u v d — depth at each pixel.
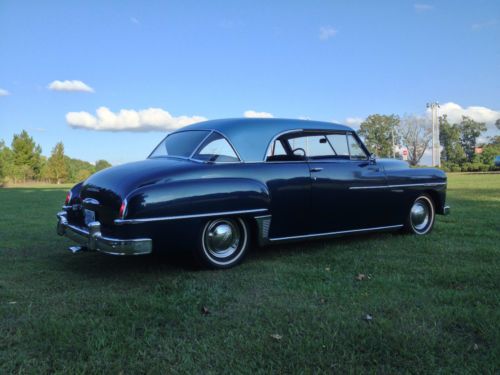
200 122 4.87
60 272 4.12
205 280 3.78
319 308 3.05
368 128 67.50
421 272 3.99
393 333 2.61
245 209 4.11
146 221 3.59
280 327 2.73
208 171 4.00
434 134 57.88
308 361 2.29
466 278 3.74
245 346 2.46
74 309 3.09
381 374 2.17
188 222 3.81
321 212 4.77
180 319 2.87
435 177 5.98
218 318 2.90
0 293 3.45
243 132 4.38
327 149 4.95
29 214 9.18
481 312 2.92
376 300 3.21
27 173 48.22
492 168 53.09
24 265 4.41
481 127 73.31
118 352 2.40
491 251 4.80
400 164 5.76
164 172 3.82
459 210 8.63
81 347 2.45
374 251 4.91
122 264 4.41
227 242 4.14
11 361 2.32
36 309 3.09
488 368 2.22
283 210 4.45
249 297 3.31
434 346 2.45
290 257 4.65
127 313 2.98
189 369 2.22
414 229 5.89
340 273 3.97
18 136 50.00
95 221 3.89
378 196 5.30
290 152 4.61
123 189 3.64
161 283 3.71
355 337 2.56
